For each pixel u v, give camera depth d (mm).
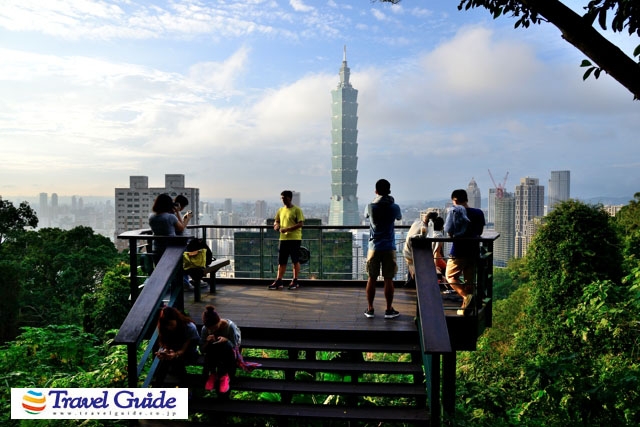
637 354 8086
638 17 3455
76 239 41844
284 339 5816
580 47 3199
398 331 5633
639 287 7621
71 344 7551
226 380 4961
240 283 8578
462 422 5270
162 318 5145
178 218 7297
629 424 5340
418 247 5504
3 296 31609
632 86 3109
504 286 59125
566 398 5383
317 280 8359
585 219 21656
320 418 4680
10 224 40625
